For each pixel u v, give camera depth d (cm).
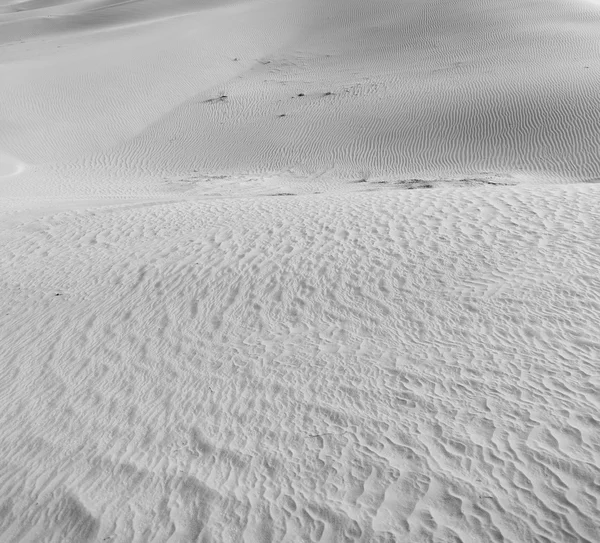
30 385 627
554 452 416
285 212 1024
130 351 664
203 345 653
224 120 2825
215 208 1126
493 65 2925
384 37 3728
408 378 536
